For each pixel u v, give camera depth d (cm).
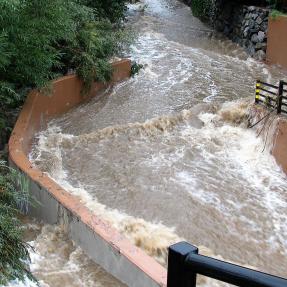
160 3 2636
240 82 1365
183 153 929
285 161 873
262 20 1575
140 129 1005
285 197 802
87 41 1220
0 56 842
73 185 804
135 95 1249
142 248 648
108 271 571
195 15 2322
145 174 839
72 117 1105
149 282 503
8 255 514
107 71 1259
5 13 807
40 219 700
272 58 1518
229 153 945
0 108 977
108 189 789
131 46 1669
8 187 616
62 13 996
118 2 1695
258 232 701
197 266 116
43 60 979
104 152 921
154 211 728
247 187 824
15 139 849
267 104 989
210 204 760
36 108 1002
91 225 595
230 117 1059
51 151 911
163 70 1452
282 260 644
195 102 1195
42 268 587
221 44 1788
